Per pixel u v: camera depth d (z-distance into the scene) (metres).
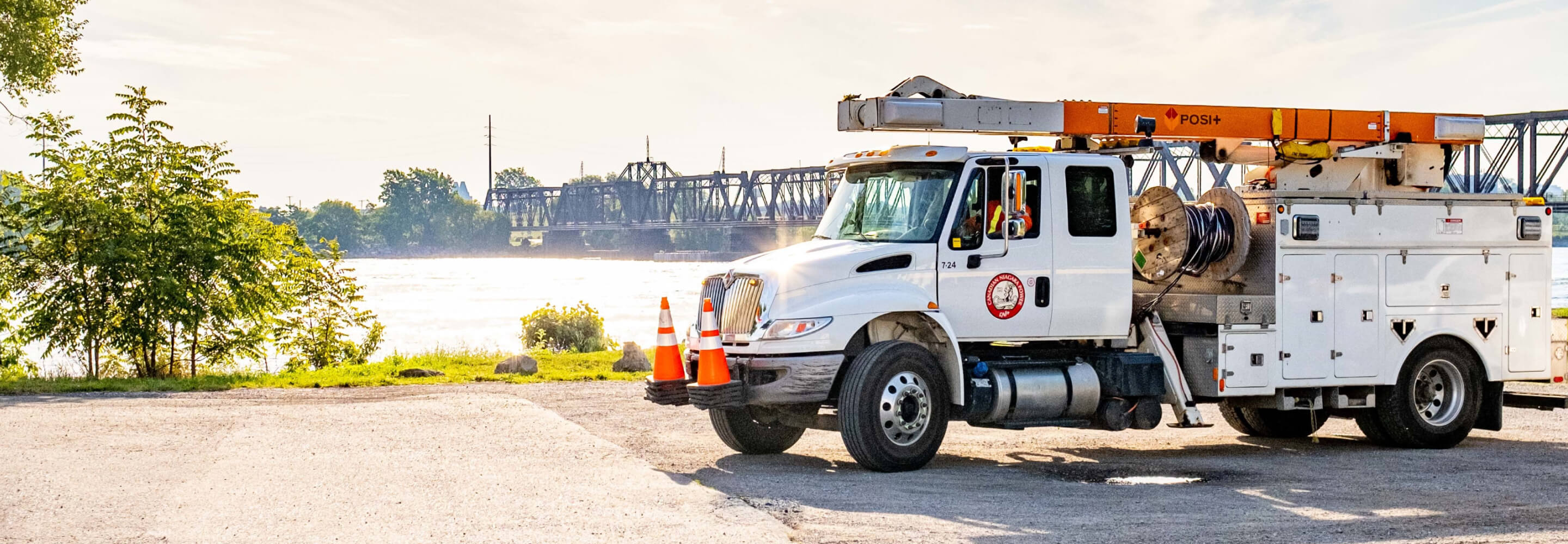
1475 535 7.76
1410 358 12.05
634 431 12.70
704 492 8.83
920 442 10.23
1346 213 11.64
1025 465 10.86
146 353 21.67
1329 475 10.31
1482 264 12.26
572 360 21.64
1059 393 10.68
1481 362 12.33
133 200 21.44
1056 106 11.37
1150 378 11.05
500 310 65.00
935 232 10.39
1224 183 13.45
